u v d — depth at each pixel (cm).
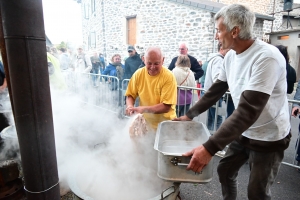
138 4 952
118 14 1066
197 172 112
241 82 131
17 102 81
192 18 775
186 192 226
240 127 109
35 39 77
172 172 115
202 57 772
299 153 268
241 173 261
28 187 91
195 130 169
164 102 196
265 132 131
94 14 1329
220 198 217
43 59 82
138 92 213
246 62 126
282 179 251
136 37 995
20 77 78
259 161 136
